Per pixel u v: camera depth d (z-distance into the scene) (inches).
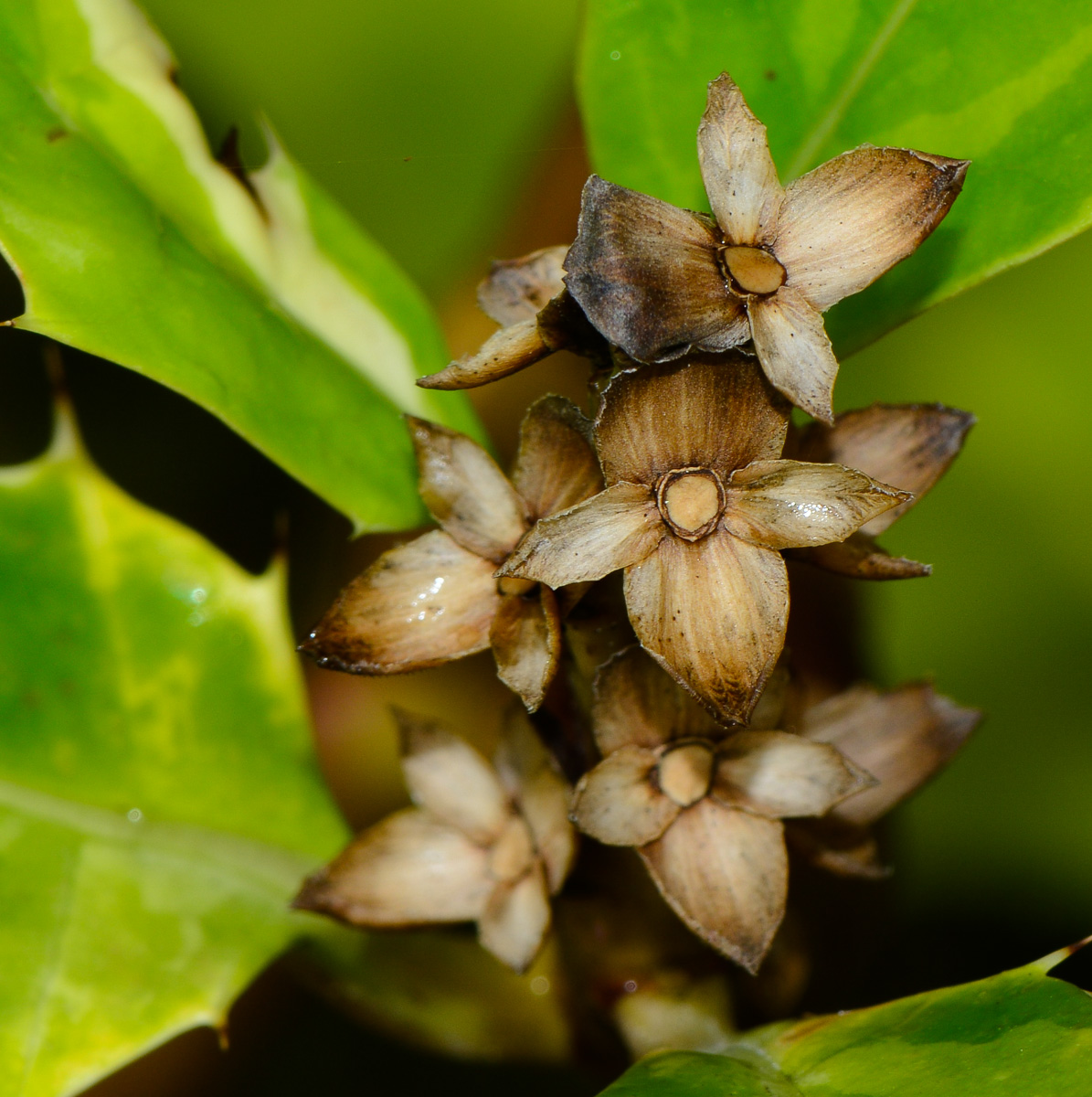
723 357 11.4
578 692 12.0
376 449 12.5
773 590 11.4
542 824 12.1
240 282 12.5
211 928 12.9
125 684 13.0
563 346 11.5
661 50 12.5
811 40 12.4
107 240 12.1
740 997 12.5
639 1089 11.7
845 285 11.4
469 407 12.9
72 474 12.9
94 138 12.5
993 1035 11.7
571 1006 12.9
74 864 12.9
